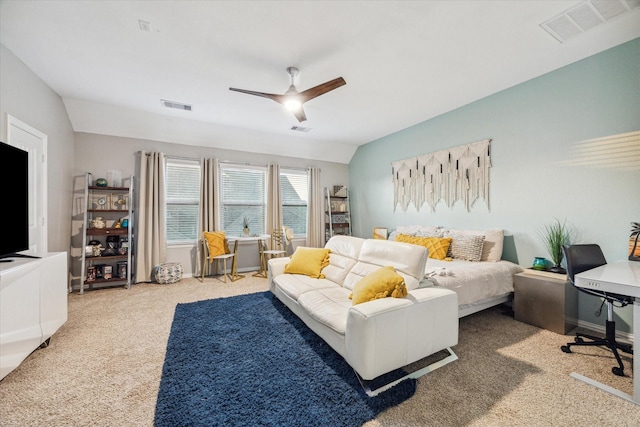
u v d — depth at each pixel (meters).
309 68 2.82
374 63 2.73
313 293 2.46
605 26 2.18
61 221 3.55
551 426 1.35
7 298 1.67
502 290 2.76
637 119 2.33
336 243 3.20
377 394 1.57
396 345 1.66
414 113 4.10
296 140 5.43
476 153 3.62
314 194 5.91
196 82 3.12
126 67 2.81
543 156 2.96
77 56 2.61
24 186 2.16
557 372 1.83
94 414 1.43
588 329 2.53
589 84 2.61
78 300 3.39
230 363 1.91
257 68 2.82
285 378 1.74
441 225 4.12
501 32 2.26
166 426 1.34
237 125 4.63
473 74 2.95
